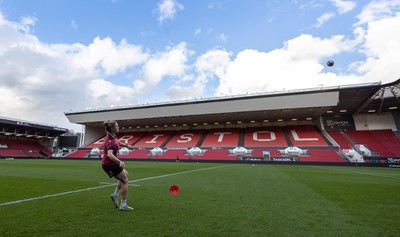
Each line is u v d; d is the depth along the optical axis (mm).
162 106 36000
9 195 4871
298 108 30078
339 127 34906
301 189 6098
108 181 7527
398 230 2717
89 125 47312
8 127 40469
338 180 8680
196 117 38062
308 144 32250
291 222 3014
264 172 12641
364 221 3086
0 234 2484
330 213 3514
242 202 4293
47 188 5938
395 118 33125
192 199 4555
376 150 28750
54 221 2973
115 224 2852
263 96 30484
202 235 2482
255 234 2537
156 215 3299
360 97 27516
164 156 35656
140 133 49188
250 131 41031
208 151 34875
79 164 20203
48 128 44281
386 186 6906
